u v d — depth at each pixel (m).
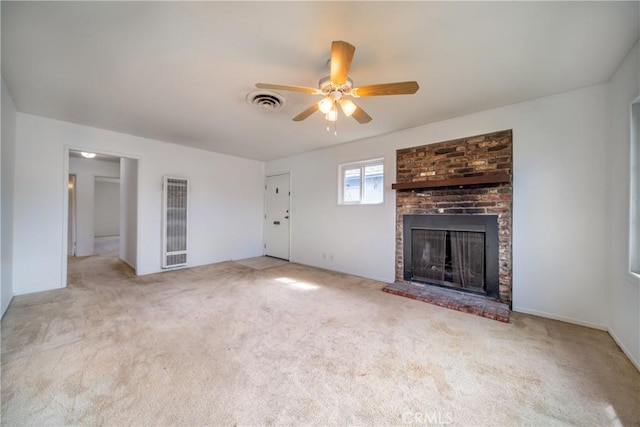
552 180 2.66
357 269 4.27
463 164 3.19
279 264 5.15
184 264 4.73
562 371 1.76
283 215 5.63
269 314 2.68
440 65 2.12
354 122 3.43
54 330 2.26
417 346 2.07
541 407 1.45
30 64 2.15
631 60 1.93
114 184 11.20
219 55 2.03
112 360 1.83
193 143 4.53
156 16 1.61
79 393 1.50
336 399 1.49
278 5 1.52
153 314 2.64
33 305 2.85
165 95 2.69
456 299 3.01
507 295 2.90
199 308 2.82
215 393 1.53
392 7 1.53
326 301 3.07
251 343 2.10
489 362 1.86
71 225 6.10
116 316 2.58
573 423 1.34
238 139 4.27
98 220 10.80
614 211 2.25
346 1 1.49
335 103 2.14
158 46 1.92
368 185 4.25
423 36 1.78
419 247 3.60
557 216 2.63
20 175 3.19
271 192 5.93
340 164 4.56
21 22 1.66
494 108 2.97
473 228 3.12
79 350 1.95
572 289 2.55
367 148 4.14
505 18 1.61
